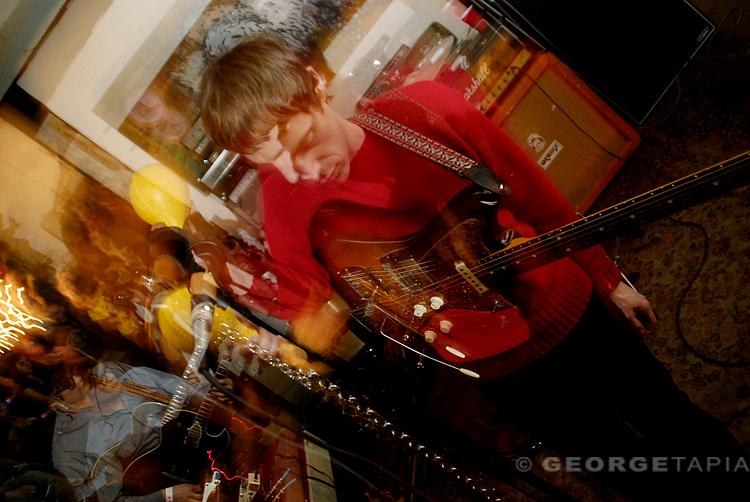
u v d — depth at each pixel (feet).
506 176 3.72
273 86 3.32
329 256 4.50
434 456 5.05
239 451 5.75
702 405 5.15
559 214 3.69
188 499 5.41
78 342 6.06
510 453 5.88
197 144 6.11
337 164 3.74
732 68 6.30
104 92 5.91
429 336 4.38
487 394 4.33
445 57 6.28
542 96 6.47
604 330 3.69
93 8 5.56
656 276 6.10
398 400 6.23
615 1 5.98
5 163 6.24
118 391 5.98
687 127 6.59
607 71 6.40
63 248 6.42
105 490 5.48
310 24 5.77
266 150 3.73
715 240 5.64
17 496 5.38
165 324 5.85
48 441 5.77
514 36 6.20
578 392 3.80
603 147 6.89
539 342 3.80
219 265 5.15
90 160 6.34
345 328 5.78
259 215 5.67
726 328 5.24
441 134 3.72
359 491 5.89
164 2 5.63
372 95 6.21
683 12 6.06
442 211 3.74
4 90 5.82
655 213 2.98
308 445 5.89
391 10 5.97
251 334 5.40
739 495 3.18
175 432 5.57
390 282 4.33
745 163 2.56
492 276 3.82
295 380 5.80
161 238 5.20
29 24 5.41
